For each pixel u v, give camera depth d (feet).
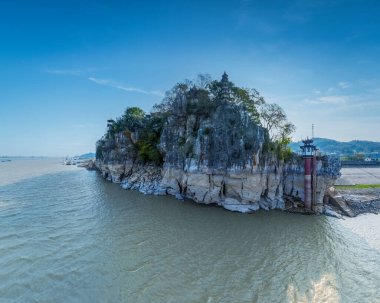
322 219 157.17
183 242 112.06
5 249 99.40
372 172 407.03
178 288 77.77
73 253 98.02
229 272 88.02
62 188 240.94
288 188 190.80
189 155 186.29
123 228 127.24
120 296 73.10
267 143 178.50
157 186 221.66
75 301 70.23
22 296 71.41
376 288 82.02
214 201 177.06
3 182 282.56
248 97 209.67
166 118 248.32
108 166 296.51
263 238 120.57
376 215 173.17
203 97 209.05
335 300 75.25
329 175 174.19
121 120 318.86
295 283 82.84
